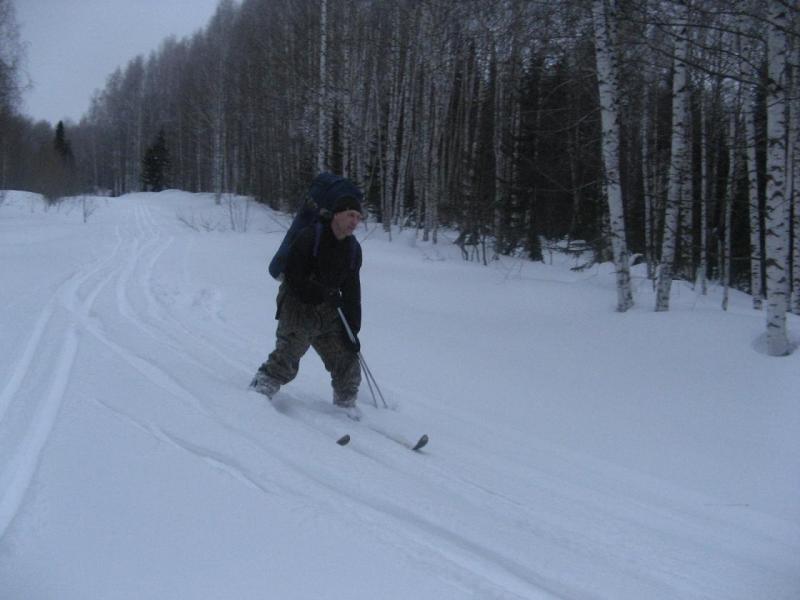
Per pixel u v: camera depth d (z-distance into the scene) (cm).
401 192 2639
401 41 2292
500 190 2083
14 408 407
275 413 444
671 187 1058
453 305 1190
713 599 284
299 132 3173
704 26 766
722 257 1923
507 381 725
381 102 2931
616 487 433
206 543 250
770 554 346
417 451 441
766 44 808
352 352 494
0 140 4625
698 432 580
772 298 767
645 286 1453
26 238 2080
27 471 311
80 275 1201
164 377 503
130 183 8338
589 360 820
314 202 473
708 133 1744
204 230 2898
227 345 687
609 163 1055
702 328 878
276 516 279
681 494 433
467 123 2323
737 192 1906
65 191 4328
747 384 696
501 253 2186
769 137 773
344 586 229
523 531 327
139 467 316
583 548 320
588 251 2266
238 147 4819
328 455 381
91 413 392
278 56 3106
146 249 1816
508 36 1783
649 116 1747
